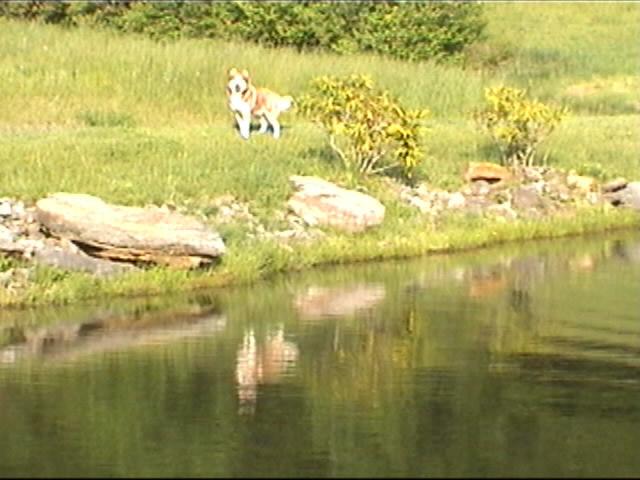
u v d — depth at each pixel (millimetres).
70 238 20484
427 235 25172
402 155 26781
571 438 13578
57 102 31828
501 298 20891
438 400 14914
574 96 43562
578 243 26828
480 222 26562
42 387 15156
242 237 22672
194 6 45156
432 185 27484
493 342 17781
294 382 15547
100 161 24594
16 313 19078
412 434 13578
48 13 44812
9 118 30172
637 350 17484
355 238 24250
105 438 13273
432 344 17672
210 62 35719
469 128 33250
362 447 13094
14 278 19719
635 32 55844
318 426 13758
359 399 14859
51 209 20547
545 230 27219
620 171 30797
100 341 17453
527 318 19359
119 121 31156
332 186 24719
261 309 19656
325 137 29281
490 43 50531
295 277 22234
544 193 28938
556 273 23297
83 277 20062
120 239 20422
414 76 39031
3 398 14664
